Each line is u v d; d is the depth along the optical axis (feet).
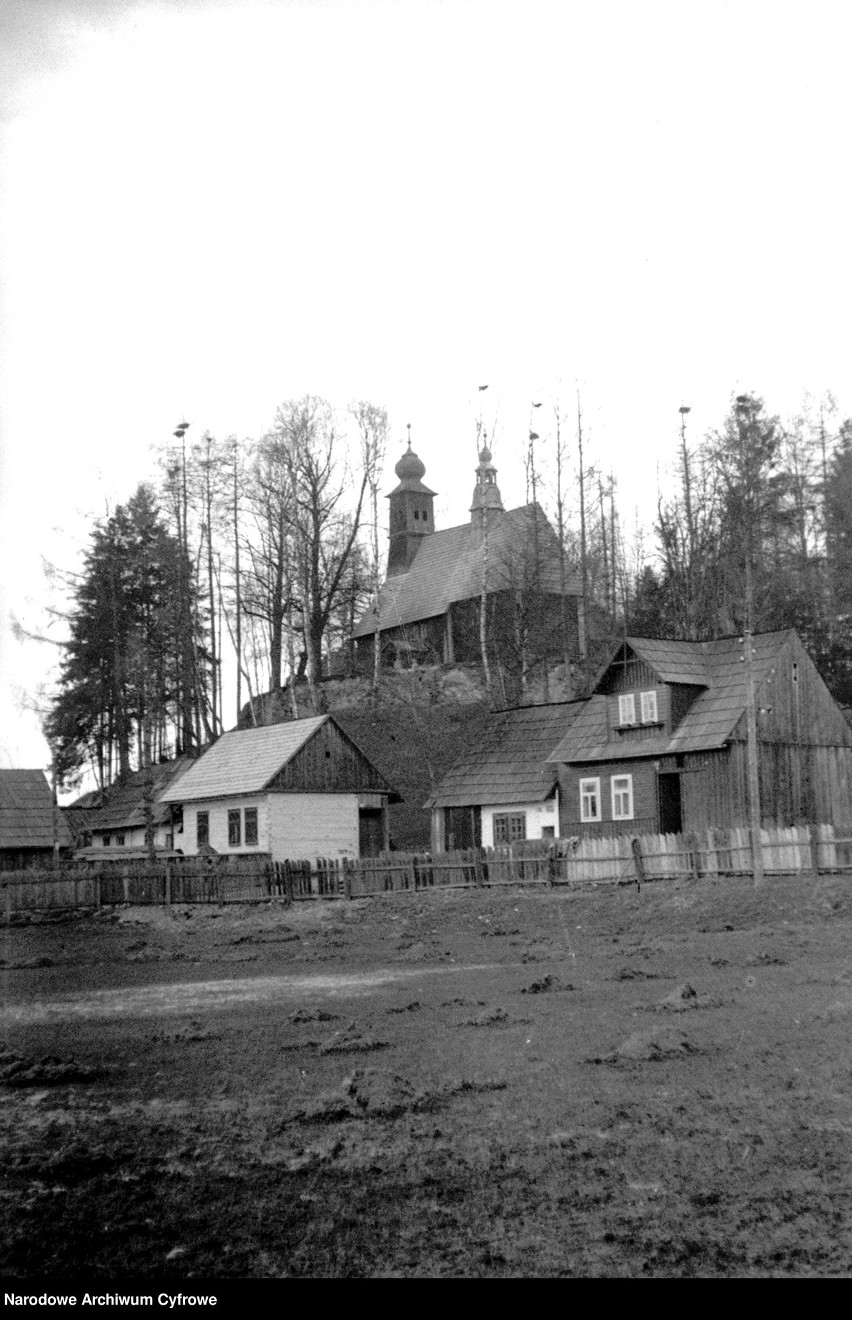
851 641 239.50
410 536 348.59
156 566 282.56
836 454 252.01
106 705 278.05
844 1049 53.42
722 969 82.33
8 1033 68.08
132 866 172.24
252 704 290.56
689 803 173.99
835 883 117.39
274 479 284.82
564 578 278.46
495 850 149.59
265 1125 45.44
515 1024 63.93
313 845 205.77
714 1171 38.34
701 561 262.67
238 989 84.84
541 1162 39.86
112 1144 43.32
